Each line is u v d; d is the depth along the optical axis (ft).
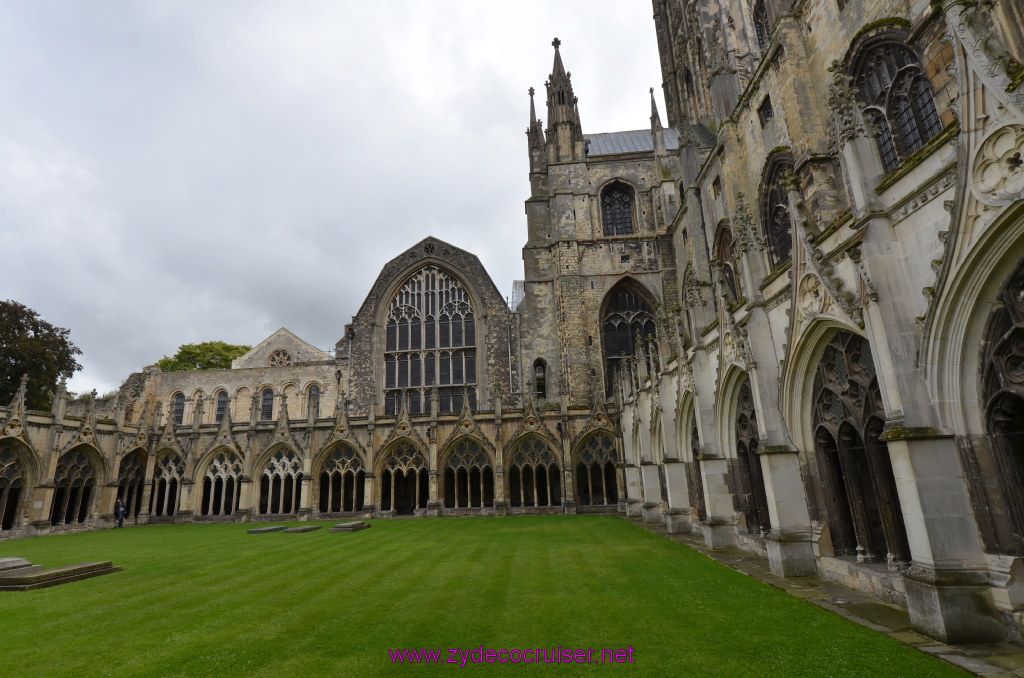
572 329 155.43
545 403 146.10
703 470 66.74
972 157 27.99
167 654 28.37
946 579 28.43
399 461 132.26
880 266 33.83
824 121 74.18
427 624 32.58
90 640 31.22
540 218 173.88
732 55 106.22
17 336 148.77
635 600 37.88
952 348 30.45
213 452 137.80
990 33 27.35
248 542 80.59
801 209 44.60
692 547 64.54
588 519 107.65
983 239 27.84
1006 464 28.48
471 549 65.21
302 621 34.01
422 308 168.55
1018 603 27.02
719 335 63.41
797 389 48.21
